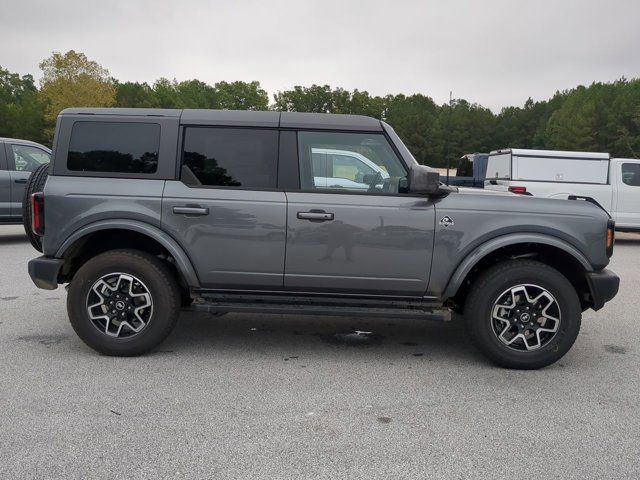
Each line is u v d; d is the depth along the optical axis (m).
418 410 3.71
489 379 4.30
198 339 5.16
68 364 4.42
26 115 68.75
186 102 83.19
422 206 4.43
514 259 4.57
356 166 4.56
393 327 5.72
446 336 5.44
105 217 4.43
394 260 4.45
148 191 4.46
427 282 4.48
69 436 3.26
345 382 4.18
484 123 88.56
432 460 3.07
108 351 4.55
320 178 4.54
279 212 4.43
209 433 3.33
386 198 4.47
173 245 4.45
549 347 4.44
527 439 3.33
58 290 6.97
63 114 4.57
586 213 4.48
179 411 3.62
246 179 4.52
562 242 4.43
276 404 3.76
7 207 9.97
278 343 5.11
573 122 71.81
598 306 4.52
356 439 3.29
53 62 51.25
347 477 2.88
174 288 4.55
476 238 4.42
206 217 4.44
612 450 3.21
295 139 4.54
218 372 4.33
